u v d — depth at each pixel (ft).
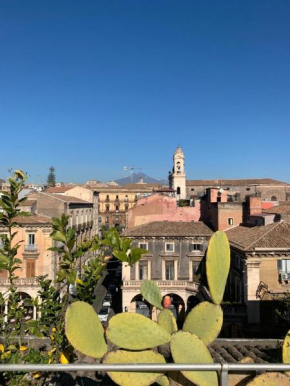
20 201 21.90
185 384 13.82
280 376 12.73
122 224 324.80
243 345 31.37
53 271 120.26
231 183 305.12
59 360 19.77
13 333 21.20
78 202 167.94
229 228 120.78
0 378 18.33
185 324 15.10
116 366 11.25
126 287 112.88
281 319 75.97
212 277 14.82
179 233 117.70
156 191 261.44
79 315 13.92
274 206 145.89
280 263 78.84
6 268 21.62
